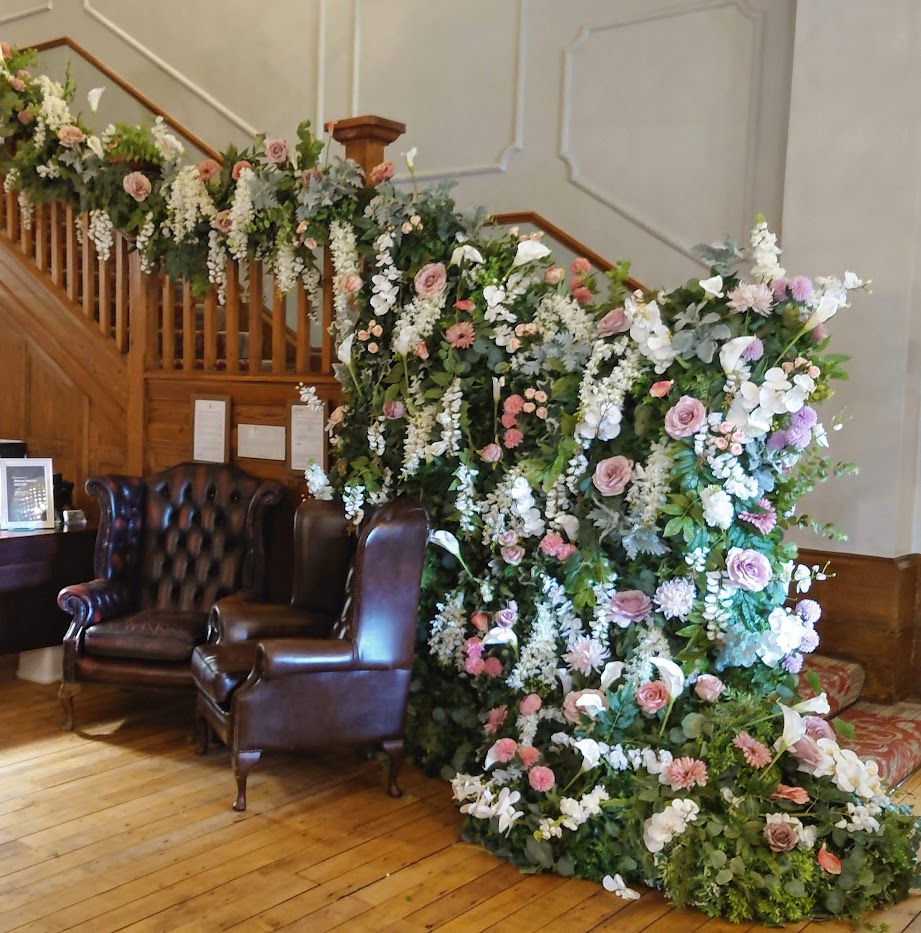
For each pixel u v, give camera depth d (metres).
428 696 4.09
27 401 5.90
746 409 3.27
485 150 6.15
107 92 6.76
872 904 3.03
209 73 7.30
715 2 5.21
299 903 2.95
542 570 3.69
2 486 5.13
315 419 4.60
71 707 4.32
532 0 5.93
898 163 4.35
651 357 3.36
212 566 4.73
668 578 3.49
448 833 3.47
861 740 3.96
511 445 3.75
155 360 5.32
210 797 3.69
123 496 4.74
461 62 6.23
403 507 3.78
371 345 4.14
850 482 4.51
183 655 4.16
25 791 3.67
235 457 4.97
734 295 3.29
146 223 5.03
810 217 4.57
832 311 3.24
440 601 4.07
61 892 2.96
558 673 3.59
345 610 3.91
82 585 4.45
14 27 8.18
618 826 3.18
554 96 5.85
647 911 3.01
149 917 2.84
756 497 3.39
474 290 3.94
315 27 6.81
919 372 4.46
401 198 4.11
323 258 4.57
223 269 4.82
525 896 3.06
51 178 5.46
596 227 5.69
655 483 3.41
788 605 4.55
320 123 6.82
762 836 3.05
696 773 3.16
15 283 5.89
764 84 5.07
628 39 5.54
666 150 5.41
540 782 3.29
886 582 4.43
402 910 2.93
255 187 4.46
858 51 4.43
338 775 3.96
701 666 3.40
